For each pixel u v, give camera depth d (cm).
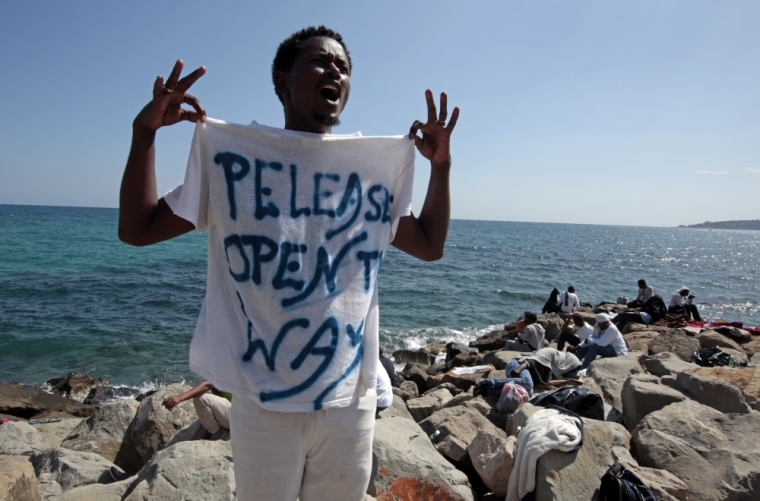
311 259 188
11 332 1803
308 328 184
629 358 890
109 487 416
